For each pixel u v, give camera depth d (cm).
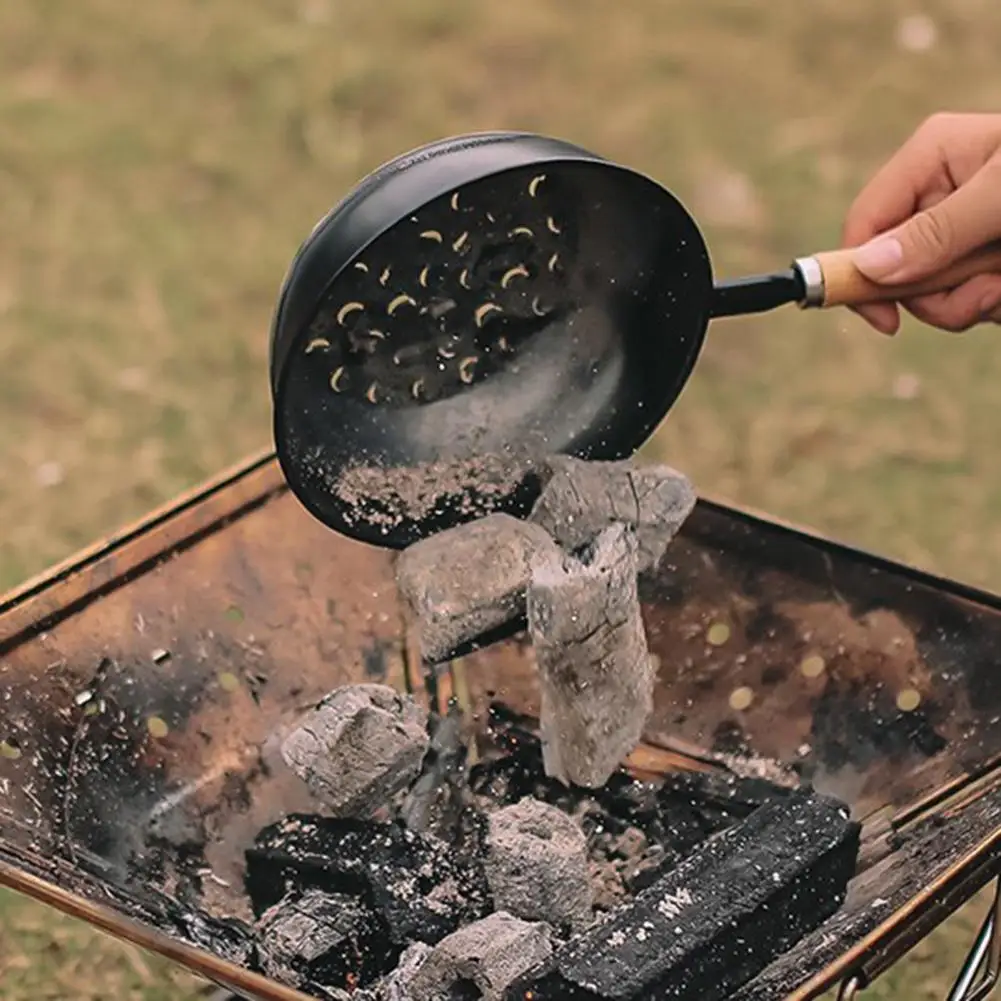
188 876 146
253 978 132
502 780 153
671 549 158
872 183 158
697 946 135
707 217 244
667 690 157
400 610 158
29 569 194
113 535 151
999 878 142
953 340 223
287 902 144
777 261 235
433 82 276
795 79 277
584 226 142
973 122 156
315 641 156
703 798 150
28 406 212
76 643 149
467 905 144
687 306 146
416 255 139
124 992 166
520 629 148
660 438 209
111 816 146
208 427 210
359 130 265
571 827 145
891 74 278
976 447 209
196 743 151
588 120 267
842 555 154
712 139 263
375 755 147
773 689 155
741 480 205
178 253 238
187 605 153
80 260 236
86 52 283
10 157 257
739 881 138
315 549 157
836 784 151
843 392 215
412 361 143
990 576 196
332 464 143
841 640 154
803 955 137
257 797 151
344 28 289
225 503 154
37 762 145
